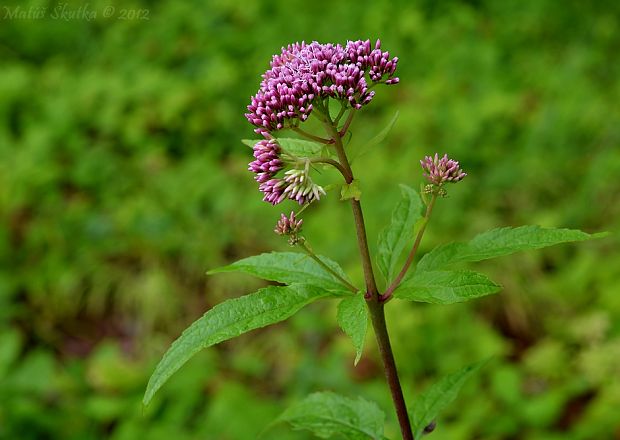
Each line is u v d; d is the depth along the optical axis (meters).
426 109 1.46
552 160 1.33
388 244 0.64
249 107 0.62
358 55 0.62
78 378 1.05
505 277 1.17
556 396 0.92
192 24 1.75
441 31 1.71
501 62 1.66
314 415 0.65
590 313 1.08
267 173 0.62
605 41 1.73
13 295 1.21
